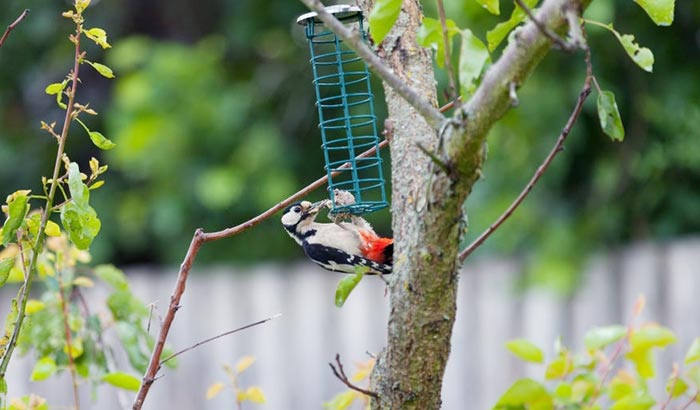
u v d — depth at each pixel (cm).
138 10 2003
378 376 550
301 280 1479
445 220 489
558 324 1387
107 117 1877
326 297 1466
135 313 728
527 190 586
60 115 1981
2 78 1956
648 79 1505
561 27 442
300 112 1767
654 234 1523
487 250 1457
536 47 441
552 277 1379
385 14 459
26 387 1448
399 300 526
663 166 1493
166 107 1712
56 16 1914
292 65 1795
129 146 1702
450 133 463
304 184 1756
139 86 1709
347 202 794
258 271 1491
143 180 1859
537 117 1444
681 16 1513
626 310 1370
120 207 1834
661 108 1498
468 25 1352
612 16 1412
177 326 1503
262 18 1806
